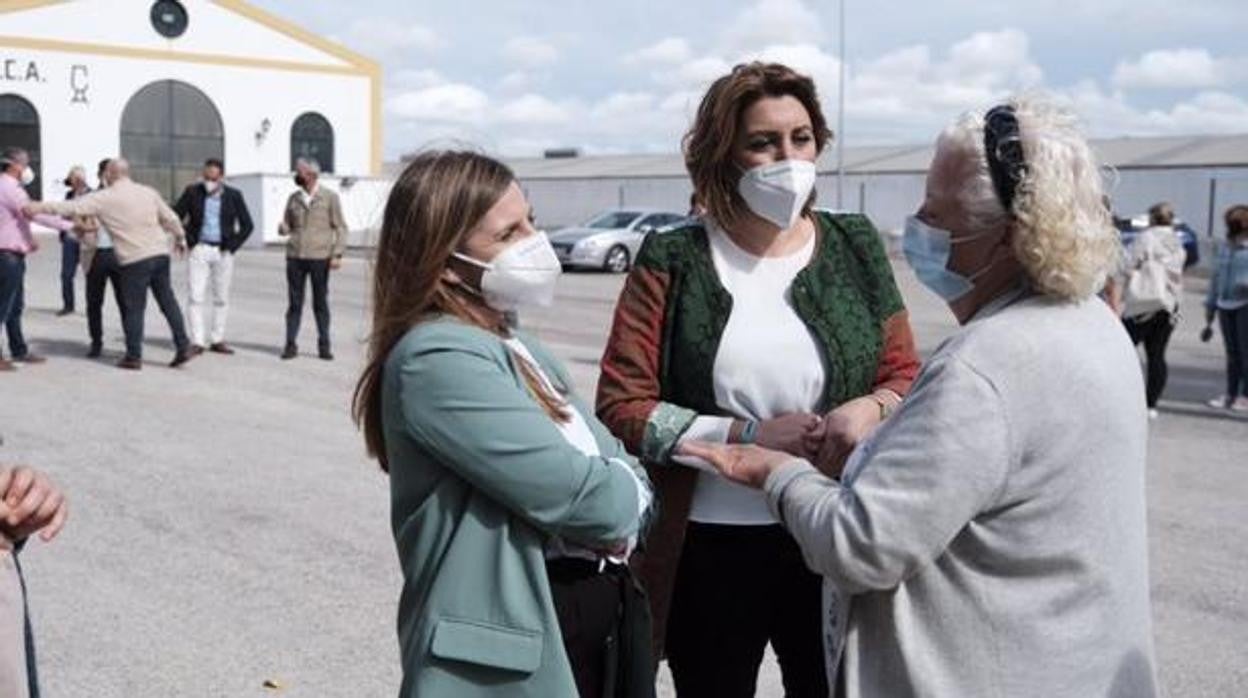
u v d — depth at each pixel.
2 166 10.61
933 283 2.16
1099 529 1.97
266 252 30.73
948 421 1.94
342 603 5.04
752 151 2.72
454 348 2.22
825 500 2.11
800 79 2.72
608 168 47.38
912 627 2.02
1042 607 1.97
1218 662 4.59
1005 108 2.04
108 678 4.25
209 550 5.71
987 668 1.98
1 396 9.58
